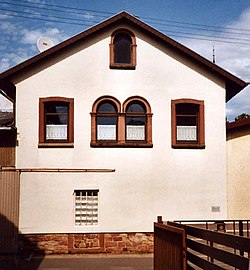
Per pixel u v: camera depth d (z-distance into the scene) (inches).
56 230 623.8
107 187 636.7
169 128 654.5
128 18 657.6
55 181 631.2
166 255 420.2
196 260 358.0
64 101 644.7
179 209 642.2
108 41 660.7
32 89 643.5
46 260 580.1
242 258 256.1
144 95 657.0
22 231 619.8
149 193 640.4
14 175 627.2
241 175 662.5
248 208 655.8
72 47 655.1
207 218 644.1
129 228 633.0
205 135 658.8
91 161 638.5
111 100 651.5
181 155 651.5
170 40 657.6
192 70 666.8
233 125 669.9
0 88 677.3
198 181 649.6
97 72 654.5
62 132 646.5
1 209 621.3
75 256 610.2
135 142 650.2
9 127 623.2
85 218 632.4
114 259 586.9
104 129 651.5
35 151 634.2
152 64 662.5
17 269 519.5
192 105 667.4
